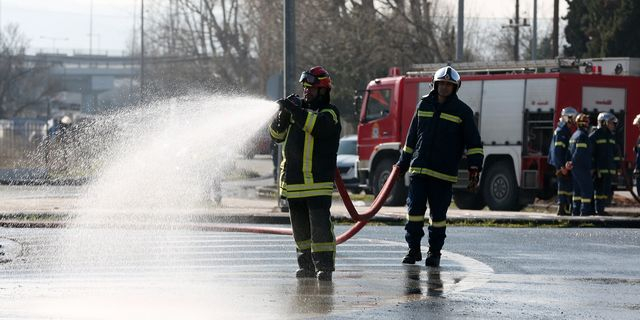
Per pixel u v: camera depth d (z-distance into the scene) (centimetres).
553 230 1852
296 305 953
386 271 1242
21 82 11869
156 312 907
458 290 1072
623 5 4925
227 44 7712
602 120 2333
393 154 2928
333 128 1129
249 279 1152
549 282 1147
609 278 1188
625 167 2556
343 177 3600
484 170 2717
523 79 2658
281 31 6266
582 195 2219
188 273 1207
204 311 913
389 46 5306
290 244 1549
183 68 8056
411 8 5291
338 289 1066
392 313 918
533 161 2633
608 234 1769
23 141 4391
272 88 3008
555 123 2608
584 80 2623
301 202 1160
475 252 1472
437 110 1319
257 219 2036
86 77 18412
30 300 977
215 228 1783
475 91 2728
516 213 2206
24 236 1642
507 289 1084
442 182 1309
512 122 2669
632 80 2669
